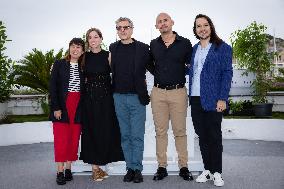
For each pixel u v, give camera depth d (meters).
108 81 4.13
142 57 3.95
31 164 5.35
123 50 4.01
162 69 3.97
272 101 9.54
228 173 4.46
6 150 6.67
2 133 7.26
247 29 9.98
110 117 4.12
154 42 4.06
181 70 3.99
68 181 4.16
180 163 4.15
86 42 4.10
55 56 9.61
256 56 9.73
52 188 3.91
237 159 5.41
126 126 4.08
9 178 4.47
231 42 10.22
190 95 4.05
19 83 9.39
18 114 9.47
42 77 9.22
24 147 7.00
